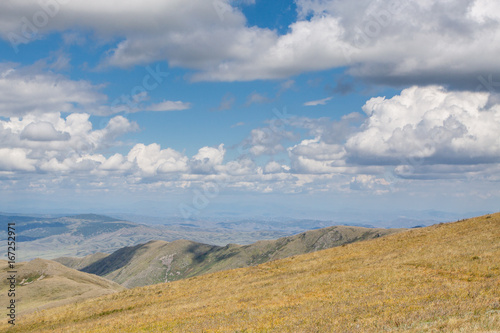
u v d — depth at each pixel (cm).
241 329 2525
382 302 2681
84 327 3997
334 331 2012
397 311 2295
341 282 3922
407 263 4338
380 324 1975
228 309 3506
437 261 4131
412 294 2842
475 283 3012
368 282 3706
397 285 3372
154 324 3328
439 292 2762
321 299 3272
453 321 1686
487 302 2164
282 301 3500
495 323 1571
